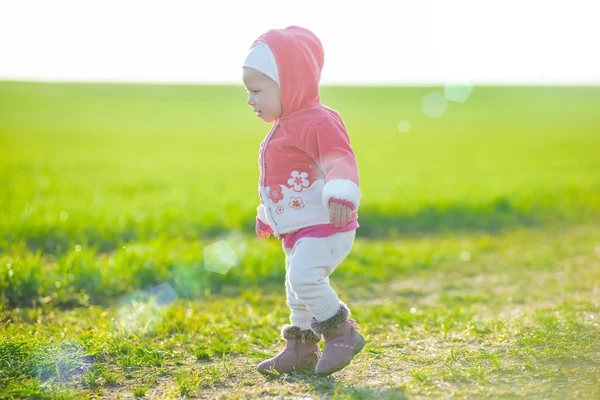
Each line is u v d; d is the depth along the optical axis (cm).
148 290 587
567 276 667
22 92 4769
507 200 1052
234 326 475
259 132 2897
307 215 336
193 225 867
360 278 660
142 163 1727
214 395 330
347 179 316
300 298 334
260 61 336
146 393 337
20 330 443
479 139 2541
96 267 598
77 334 438
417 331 454
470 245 834
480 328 448
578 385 312
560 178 1368
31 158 1762
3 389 329
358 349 343
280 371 356
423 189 1202
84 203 1005
